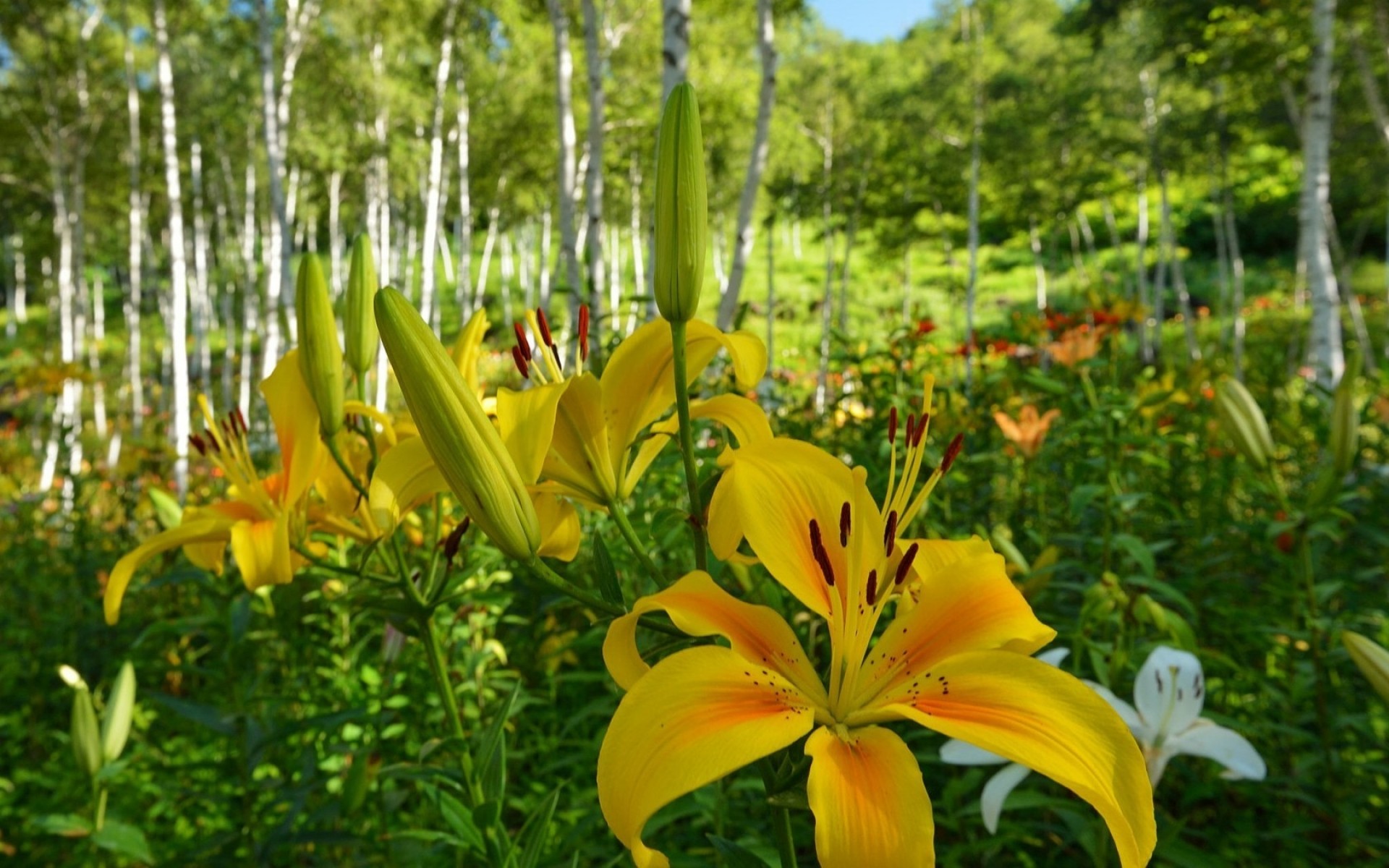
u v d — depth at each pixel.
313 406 1.26
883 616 2.26
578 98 20.08
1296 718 2.32
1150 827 0.69
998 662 0.80
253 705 2.43
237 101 21.22
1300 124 17.88
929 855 0.67
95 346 23.45
